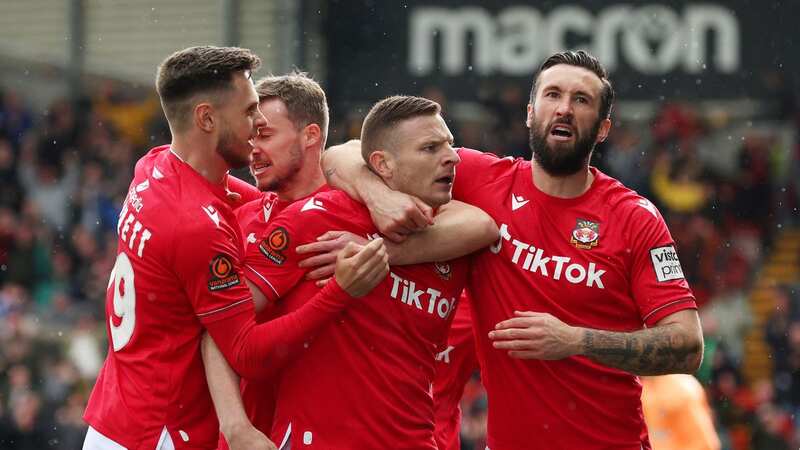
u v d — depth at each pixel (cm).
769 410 4591
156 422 1616
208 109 1616
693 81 5288
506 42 5312
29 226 5853
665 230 1755
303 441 1630
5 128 6297
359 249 1570
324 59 5459
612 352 1669
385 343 1644
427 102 1661
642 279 1731
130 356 1645
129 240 1634
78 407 4591
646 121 6184
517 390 1773
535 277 1747
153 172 1656
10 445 4503
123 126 6556
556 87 1734
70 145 6322
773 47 5238
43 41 6975
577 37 5316
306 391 1634
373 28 5394
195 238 1571
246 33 6100
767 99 5256
